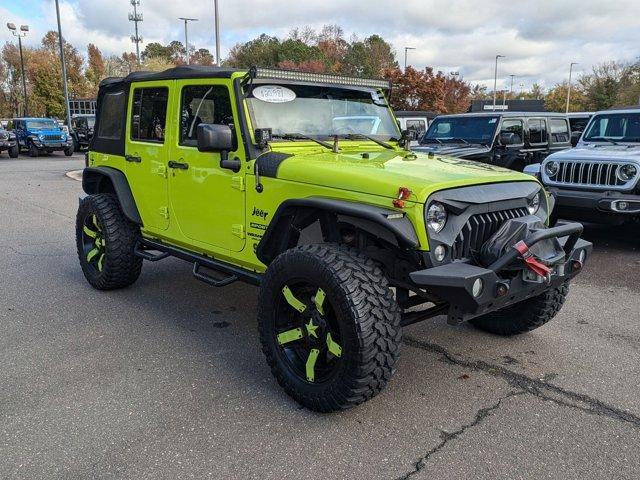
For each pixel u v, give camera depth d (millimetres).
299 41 51281
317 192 3449
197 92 4250
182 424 3240
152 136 4832
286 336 3424
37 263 6820
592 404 3498
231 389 3664
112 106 5398
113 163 5379
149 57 81375
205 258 4496
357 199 3260
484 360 4113
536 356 4184
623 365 4043
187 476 2779
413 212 3080
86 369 3941
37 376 3832
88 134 28703
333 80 4430
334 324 3203
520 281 3305
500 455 2961
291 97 4168
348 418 3312
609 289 5844
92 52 79188
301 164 3584
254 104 3957
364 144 4422
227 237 4137
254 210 3852
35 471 2805
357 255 3209
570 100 71125
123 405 3447
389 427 3221
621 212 6926
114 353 4211
